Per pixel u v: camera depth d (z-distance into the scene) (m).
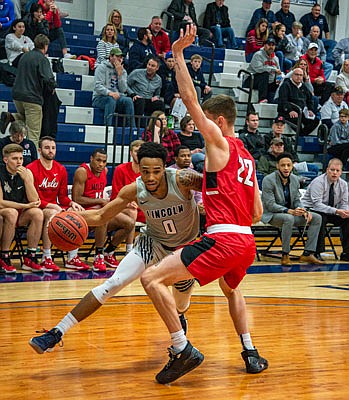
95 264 7.93
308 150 12.35
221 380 3.81
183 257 3.72
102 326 5.12
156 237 4.09
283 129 11.36
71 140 10.77
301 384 3.75
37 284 6.97
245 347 4.02
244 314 4.04
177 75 3.64
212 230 3.77
